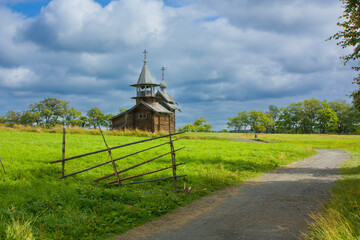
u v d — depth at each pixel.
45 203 8.45
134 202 9.68
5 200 8.23
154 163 16.80
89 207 8.78
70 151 18.16
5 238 6.24
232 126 165.00
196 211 9.50
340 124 126.62
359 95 17.09
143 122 58.84
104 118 113.00
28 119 105.12
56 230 6.99
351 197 9.60
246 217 8.74
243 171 17.41
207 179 13.95
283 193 12.04
